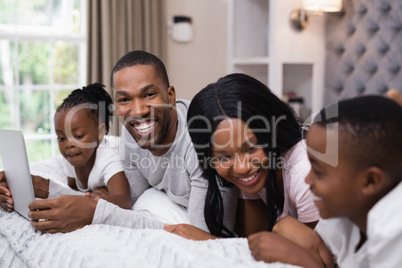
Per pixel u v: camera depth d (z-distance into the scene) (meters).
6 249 0.96
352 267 0.73
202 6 3.19
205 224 1.09
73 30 2.90
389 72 2.55
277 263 0.67
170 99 1.16
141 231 0.85
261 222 1.13
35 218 0.93
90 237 0.84
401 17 2.45
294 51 2.85
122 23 2.76
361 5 2.68
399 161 0.64
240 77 0.95
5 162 1.11
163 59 2.93
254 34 3.13
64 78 2.97
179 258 0.71
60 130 1.35
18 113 2.80
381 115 0.63
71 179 1.54
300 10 2.79
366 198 0.65
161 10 2.89
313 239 0.80
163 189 1.37
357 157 0.63
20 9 2.76
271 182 0.96
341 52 2.86
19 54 2.82
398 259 0.57
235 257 0.71
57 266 0.77
